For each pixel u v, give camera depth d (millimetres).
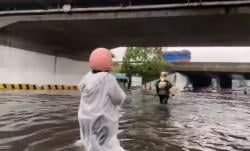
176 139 7270
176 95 32969
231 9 18859
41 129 7852
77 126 8516
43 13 22641
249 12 18578
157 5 19953
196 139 7387
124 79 50406
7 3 22625
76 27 25125
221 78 72500
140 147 6215
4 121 8898
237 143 7141
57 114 11070
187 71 58031
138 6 20422
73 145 5992
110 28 25156
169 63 57344
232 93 44594
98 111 4531
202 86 73125
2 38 25781
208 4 18797
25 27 25062
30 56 29719
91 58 4746
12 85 27375
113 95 4590
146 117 11273
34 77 30250
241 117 12633
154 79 53094
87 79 4660
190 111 14336
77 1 21312
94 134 4562
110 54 4777
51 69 32781
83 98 4668
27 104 14109
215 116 12664
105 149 4551
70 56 35781
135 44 33031
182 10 19875
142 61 52938
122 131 8094
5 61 26891
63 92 27484
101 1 20906
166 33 26188
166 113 12914
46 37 28391
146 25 23609
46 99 17781
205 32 25094
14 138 6609
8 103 14102
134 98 22828
